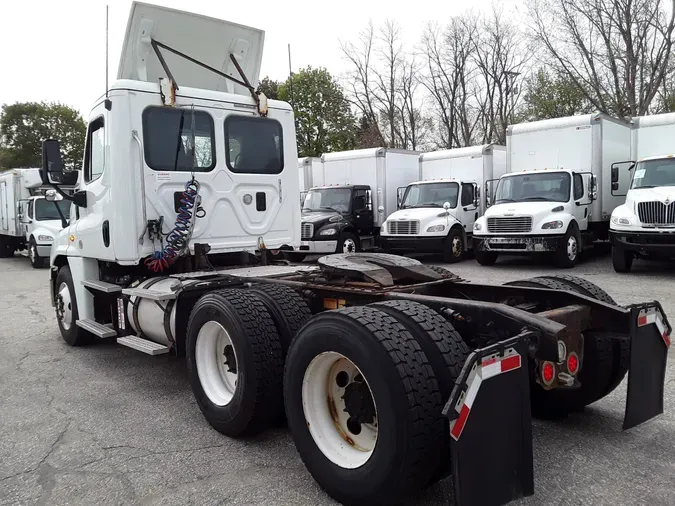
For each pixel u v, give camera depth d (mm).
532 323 3102
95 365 6262
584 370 3939
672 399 4656
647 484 3303
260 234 6223
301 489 3381
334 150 33375
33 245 17766
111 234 5543
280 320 4051
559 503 3111
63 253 6879
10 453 4035
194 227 5715
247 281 4914
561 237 13406
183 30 5926
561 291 3900
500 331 3260
